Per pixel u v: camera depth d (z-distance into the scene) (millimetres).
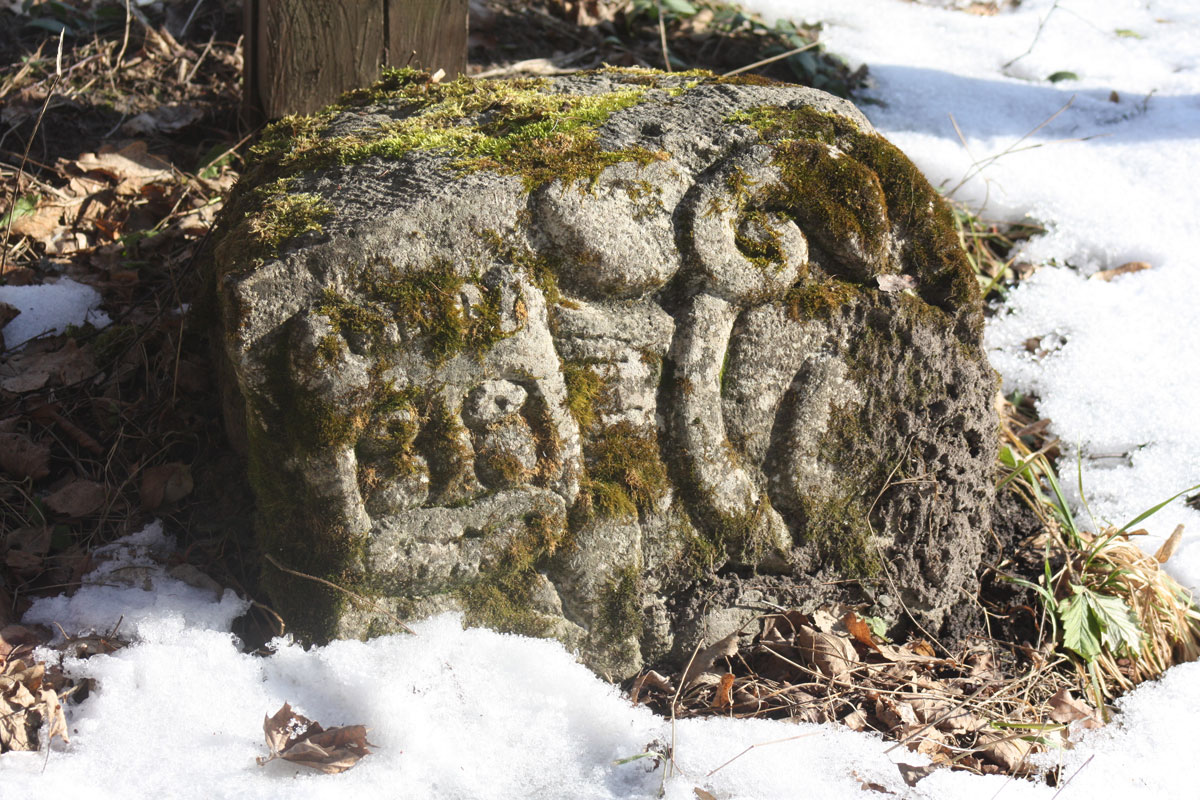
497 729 2137
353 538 2152
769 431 2420
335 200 2172
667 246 2244
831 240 2377
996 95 4574
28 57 4035
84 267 3326
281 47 3549
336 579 2182
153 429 2736
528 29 4598
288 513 2195
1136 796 2232
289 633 2244
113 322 3098
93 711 2074
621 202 2203
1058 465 3279
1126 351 3469
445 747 2076
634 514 2316
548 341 2195
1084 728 2455
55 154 3715
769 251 2320
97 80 4020
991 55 4902
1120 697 2617
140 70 4105
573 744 2148
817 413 2418
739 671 2439
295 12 3504
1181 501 3121
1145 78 4773
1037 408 3402
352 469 2115
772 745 2164
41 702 2043
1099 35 5121
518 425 2205
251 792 1923
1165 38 5125
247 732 2057
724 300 2311
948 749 2301
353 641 2191
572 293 2225
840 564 2516
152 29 4250
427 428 2150
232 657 2176
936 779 2145
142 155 3715
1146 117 4461
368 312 2068
